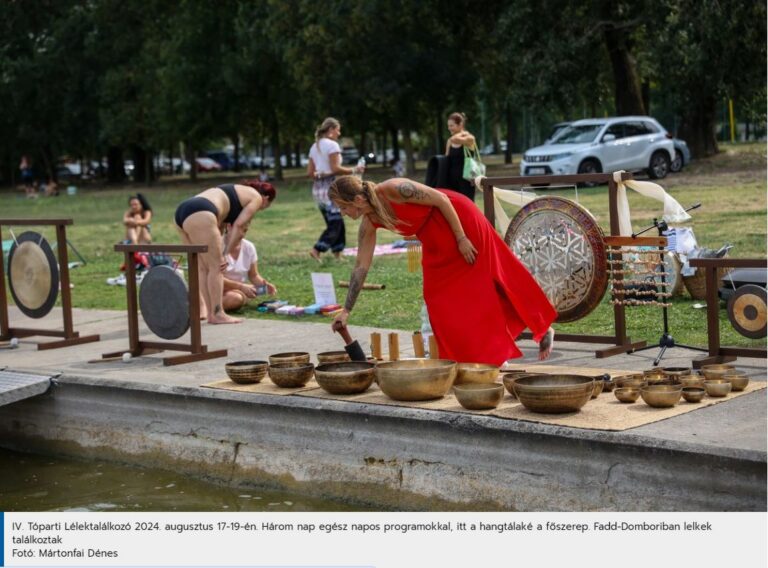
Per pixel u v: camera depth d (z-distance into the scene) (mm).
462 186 11070
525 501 5215
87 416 7340
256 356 8062
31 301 9320
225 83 41406
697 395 5613
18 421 7789
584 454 4996
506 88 37125
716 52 26297
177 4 45312
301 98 38531
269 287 10992
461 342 6453
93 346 9055
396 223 6320
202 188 41188
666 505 4754
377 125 42906
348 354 6652
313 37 34719
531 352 7668
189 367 7680
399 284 11273
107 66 47562
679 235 9242
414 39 35094
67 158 67438
